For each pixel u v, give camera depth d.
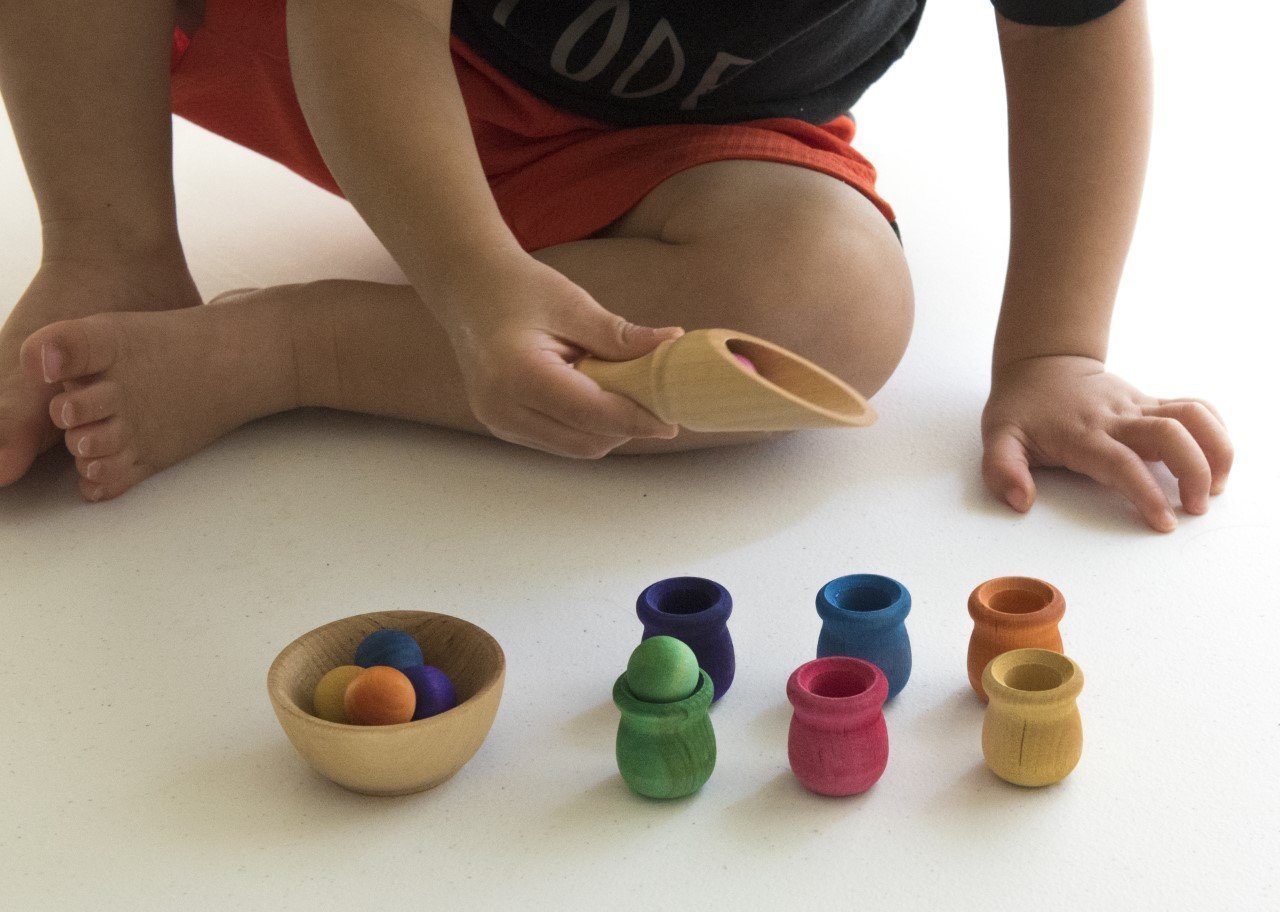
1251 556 1.01
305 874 0.75
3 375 1.13
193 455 1.20
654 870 0.75
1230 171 1.82
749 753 0.84
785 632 0.95
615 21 1.17
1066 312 1.18
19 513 1.12
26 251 1.60
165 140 1.24
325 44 0.94
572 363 0.85
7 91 1.19
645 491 1.14
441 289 0.90
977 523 1.07
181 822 0.79
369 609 0.98
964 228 1.66
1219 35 2.36
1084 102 1.16
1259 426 1.20
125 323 1.10
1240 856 0.74
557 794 0.81
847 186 1.22
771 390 0.71
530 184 1.27
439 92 0.94
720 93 1.23
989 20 2.48
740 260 1.11
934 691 0.88
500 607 0.98
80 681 0.92
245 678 0.91
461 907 0.73
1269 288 1.48
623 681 0.79
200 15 1.30
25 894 0.75
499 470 1.17
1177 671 0.89
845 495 1.12
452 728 0.78
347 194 0.96
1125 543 1.04
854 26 1.24
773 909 0.72
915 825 0.77
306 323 1.20
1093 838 0.76
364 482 1.15
